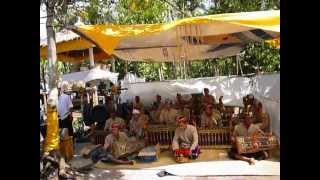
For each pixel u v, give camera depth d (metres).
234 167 6.62
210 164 6.89
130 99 11.86
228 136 8.16
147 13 12.61
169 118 9.05
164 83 11.75
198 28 7.86
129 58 11.37
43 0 6.70
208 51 10.94
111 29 7.34
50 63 6.66
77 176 6.35
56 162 6.26
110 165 7.08
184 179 6.12
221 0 11.38
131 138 7.88
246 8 10.55
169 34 8.34
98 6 9.91
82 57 11.84
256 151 7.05
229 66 15.84
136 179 6.21
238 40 9.84
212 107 8.94
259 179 5.94
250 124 7.31
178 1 12.93
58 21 7.34
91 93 13.61
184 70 14.78
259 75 9.14
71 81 12.94
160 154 7.87
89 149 7.90
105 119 10.40
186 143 7.35
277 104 7.66
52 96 6.48
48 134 6.33
